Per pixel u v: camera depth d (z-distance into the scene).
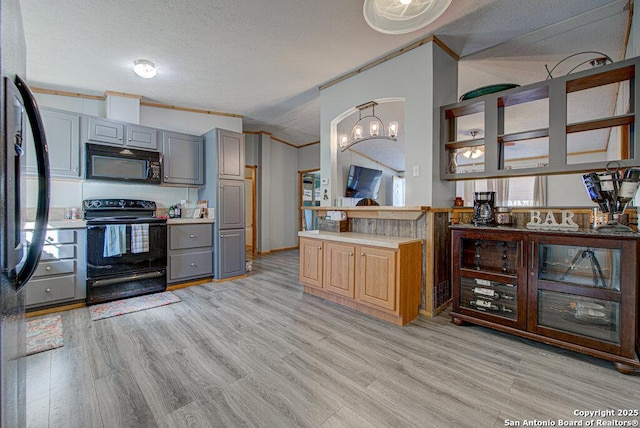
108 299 3.14
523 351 2.06
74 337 2.29
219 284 3.89
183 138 4.05
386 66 3.07
